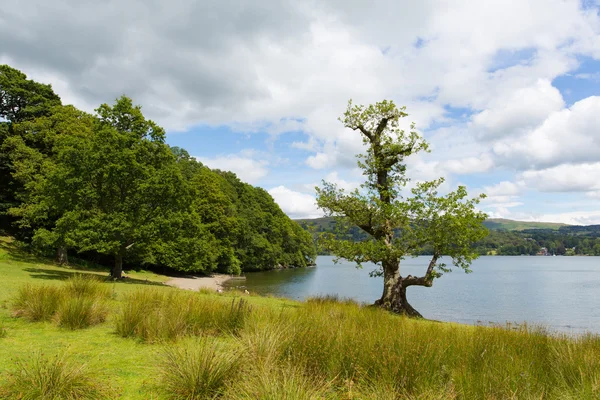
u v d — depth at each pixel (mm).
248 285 43094
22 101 33594
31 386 4508
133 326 7785
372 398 4781
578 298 35844
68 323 8172
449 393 4812
